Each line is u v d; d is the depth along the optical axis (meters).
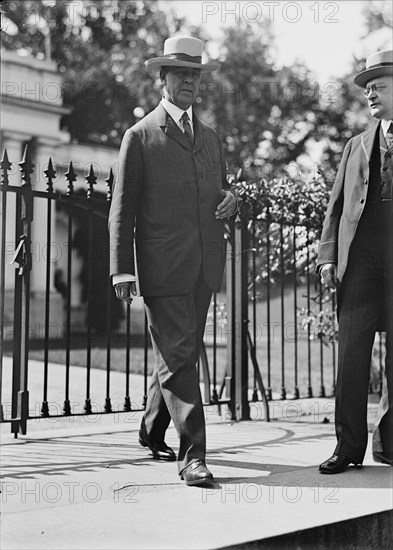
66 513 2.70
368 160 3.55
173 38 3.57
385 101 3.54
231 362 5.53
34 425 5.49
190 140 3.54
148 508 2.77
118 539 2.42
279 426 5.17
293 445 4.26
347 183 3.64
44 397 4.60
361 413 3.48
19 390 4.55
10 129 16.66
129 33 29.30
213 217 3.54
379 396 6.77
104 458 3.80
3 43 26.94
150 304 3.39
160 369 3.32
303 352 11.98
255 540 2.46
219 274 3.58
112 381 8.20
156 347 3.36
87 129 27.30
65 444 4.27
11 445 4.24
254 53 28.48
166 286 3.34
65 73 27.09
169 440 4.42
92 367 10.03
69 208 4.66
